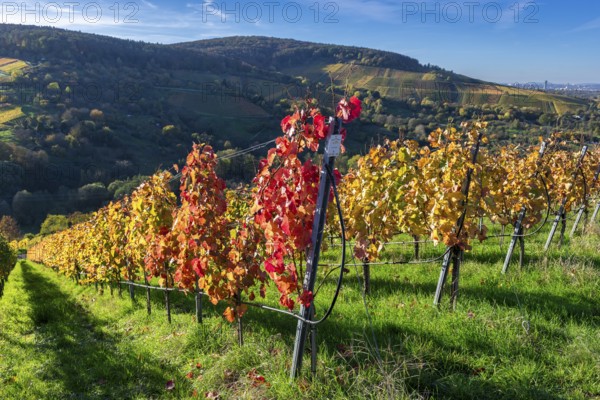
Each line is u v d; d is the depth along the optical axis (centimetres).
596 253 699
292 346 476
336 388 372
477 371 387
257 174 421
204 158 527
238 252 484
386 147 755
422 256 865
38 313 981
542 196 697
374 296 638
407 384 372
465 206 523
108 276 1063
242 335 522
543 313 480
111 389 496
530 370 371
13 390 546
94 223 1200
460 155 559
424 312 521
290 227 378
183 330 615
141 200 700
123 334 721
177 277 585
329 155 361
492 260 766
